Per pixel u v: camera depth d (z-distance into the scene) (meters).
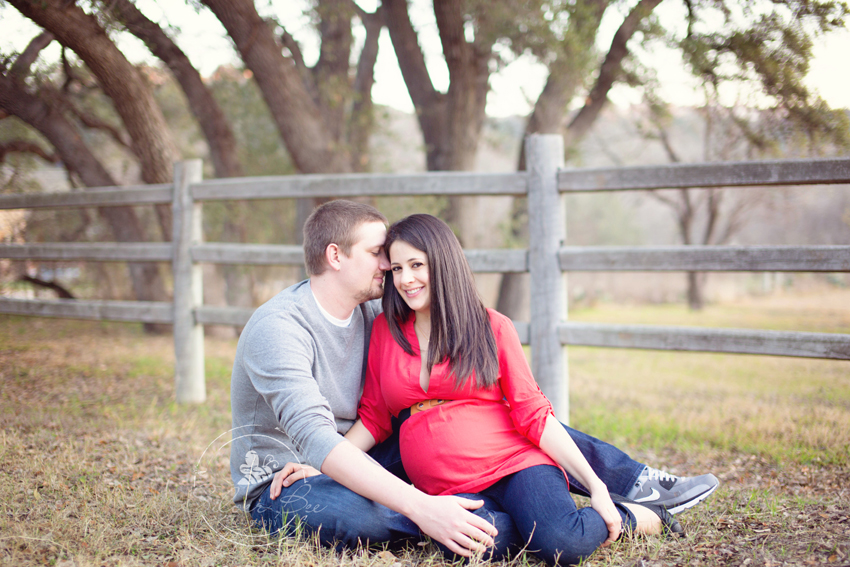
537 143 3.28
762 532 1.99
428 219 1.99
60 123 5.98
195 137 8.96
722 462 2.97
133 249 4.37
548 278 3.27
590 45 6.62
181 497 2.33
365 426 2.15
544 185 3.27
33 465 2.51
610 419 3.85
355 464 1.81
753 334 2.86
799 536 1.95
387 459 2.19
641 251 3.11
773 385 5.01
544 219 3.27
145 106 5.02
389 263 2.06
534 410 1.93
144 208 8.54
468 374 1.91
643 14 6.39
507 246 8.27
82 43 4.45
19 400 3.82
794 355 2.78
